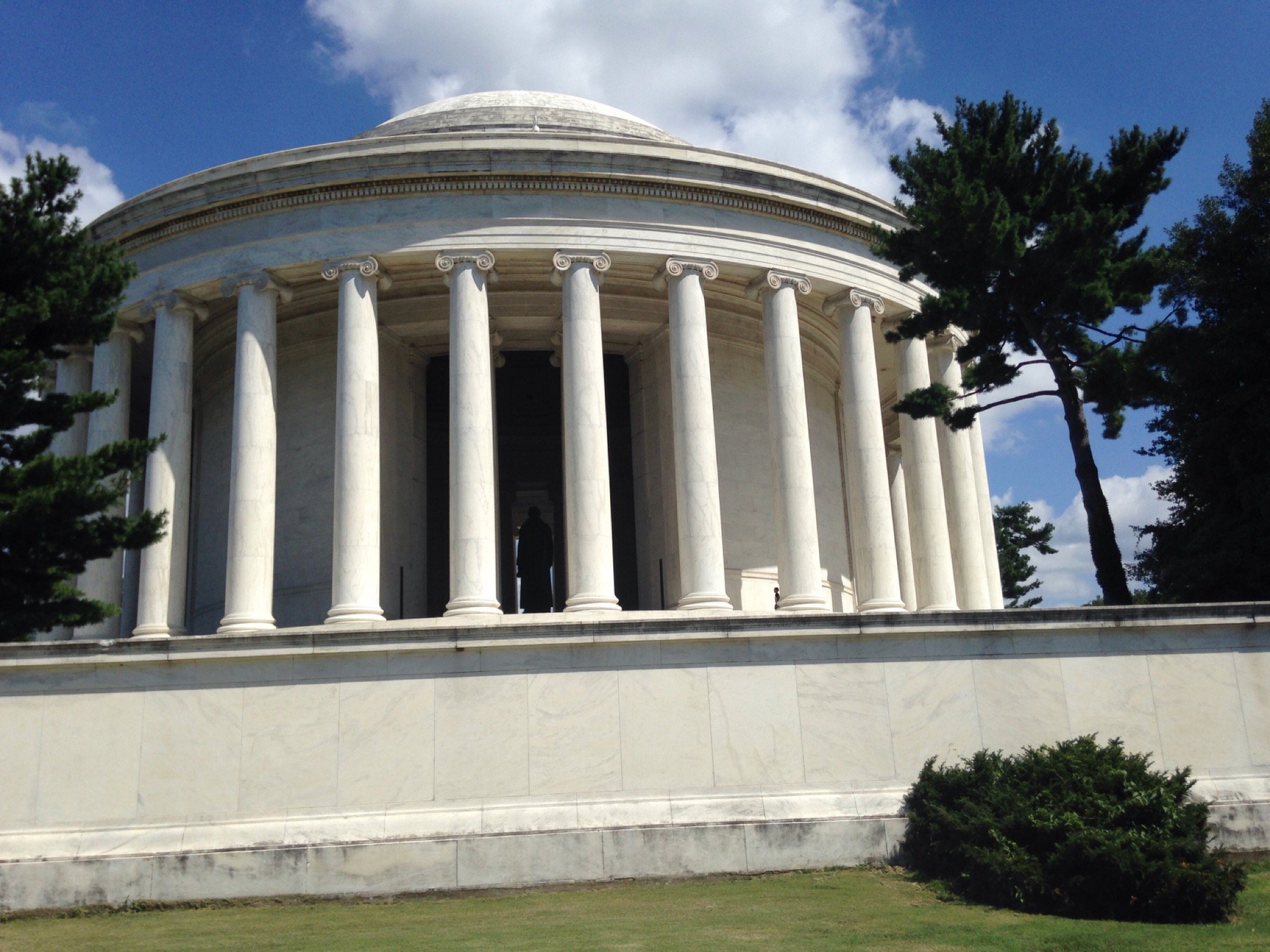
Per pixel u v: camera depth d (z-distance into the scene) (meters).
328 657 24.66
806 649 25.58
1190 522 42.47
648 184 32.72
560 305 36.59
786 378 32.81
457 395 30.42
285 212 32.66
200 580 38.16
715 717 24.97
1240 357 33.66
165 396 32.88
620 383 39.97
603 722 24.77
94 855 22.44
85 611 27.22
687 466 31.02
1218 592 37.59
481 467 29.86
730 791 24.38
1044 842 19.83
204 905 22.11
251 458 30.95
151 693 24.12
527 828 23.31
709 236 33.12
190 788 23.67
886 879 22.14
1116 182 29.11
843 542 41.41
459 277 31.41
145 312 34.31
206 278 33.00
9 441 27.06
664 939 17.00
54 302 26.00
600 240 32.16
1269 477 35.16
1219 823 24.03
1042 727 25.27
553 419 40.41
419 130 39.66
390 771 24.12
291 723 24.25
